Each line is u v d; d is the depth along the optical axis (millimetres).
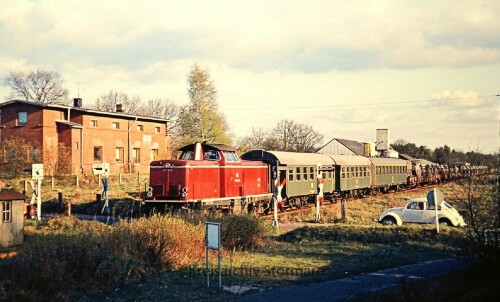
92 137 48375
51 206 30578
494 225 14281
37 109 45438
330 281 14180
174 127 101812
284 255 18188
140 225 16188
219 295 12633
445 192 49219
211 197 26141
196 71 59375
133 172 52406
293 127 103000
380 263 16688
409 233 21031
